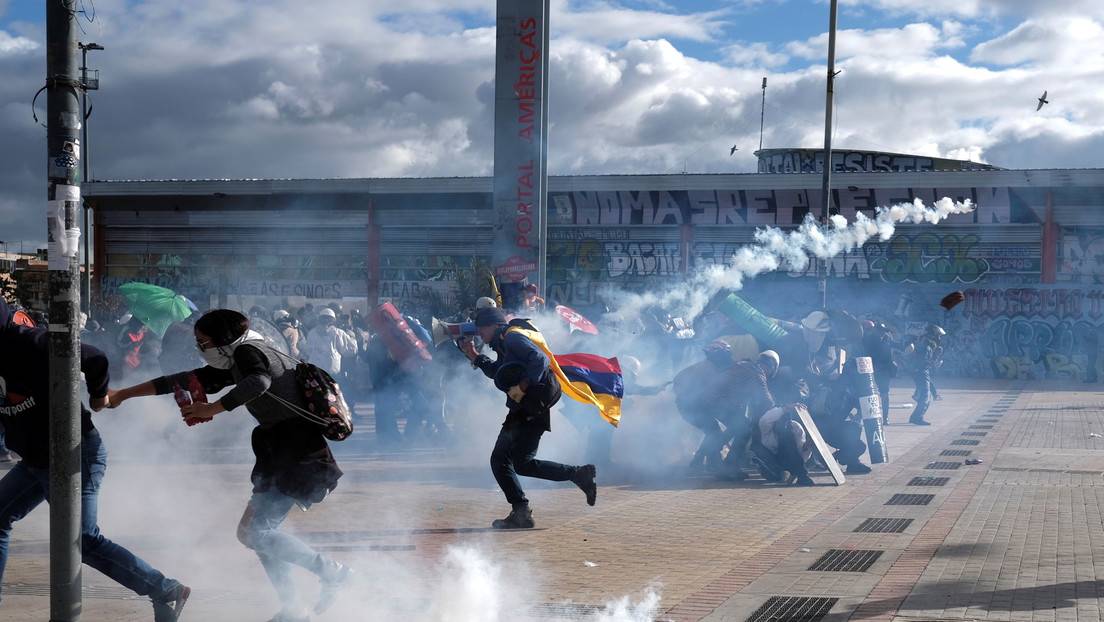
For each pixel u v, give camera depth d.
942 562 6.98
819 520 8.86
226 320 5.45
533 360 8.39
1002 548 7.41
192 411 5.25
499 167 15.84
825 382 12.20
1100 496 9.89
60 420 4.94
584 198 36.25
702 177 35.16
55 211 4.87
